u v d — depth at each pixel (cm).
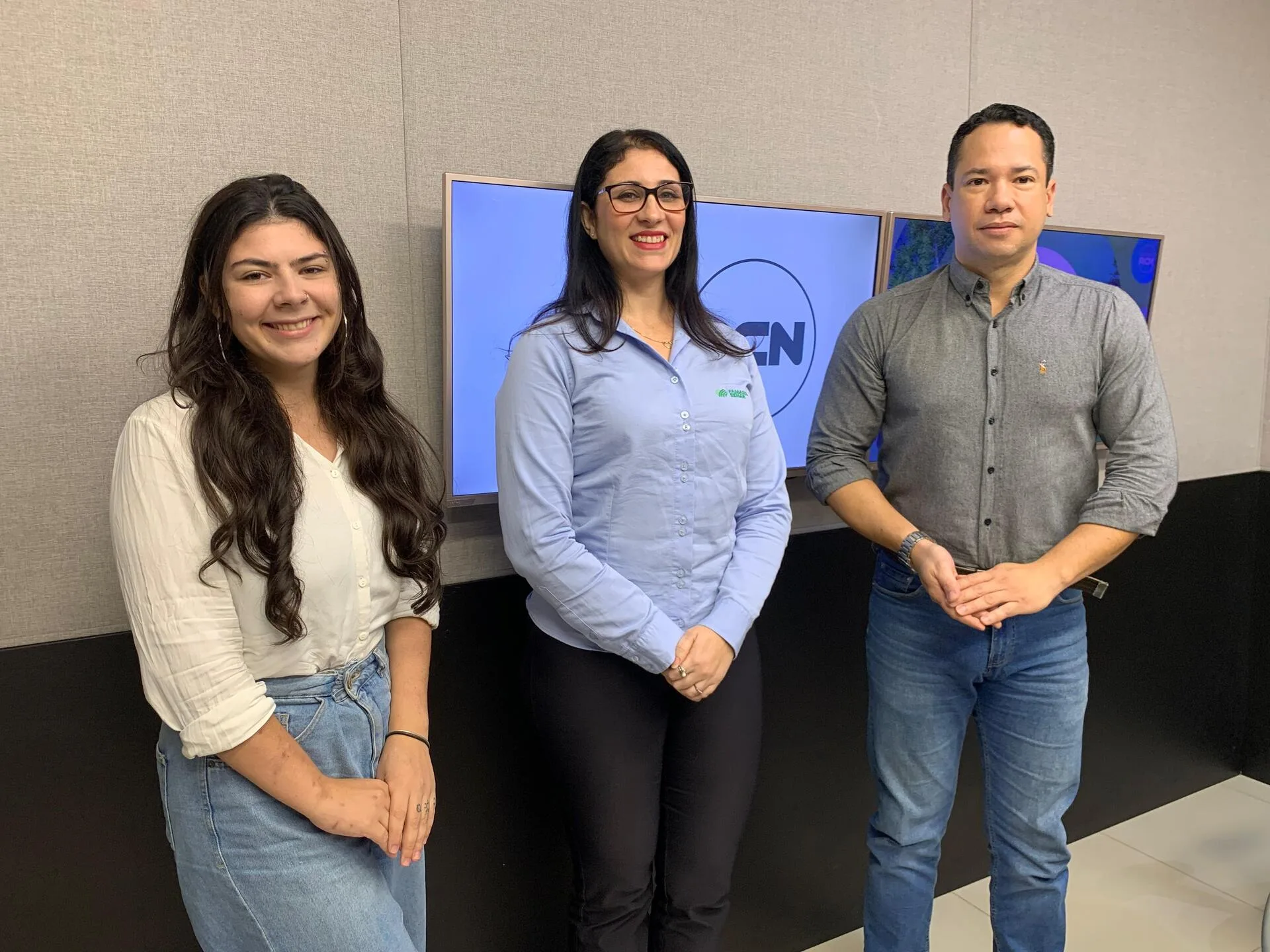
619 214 150
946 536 177
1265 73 304
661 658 144
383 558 130
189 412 114
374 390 133
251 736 112
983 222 166
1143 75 274
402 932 124
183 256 155
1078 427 173
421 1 172
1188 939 238
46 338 147
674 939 157
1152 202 282
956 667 179
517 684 182
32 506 149
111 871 159
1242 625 323
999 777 187
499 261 178
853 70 224
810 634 233
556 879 203
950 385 174
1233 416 314
